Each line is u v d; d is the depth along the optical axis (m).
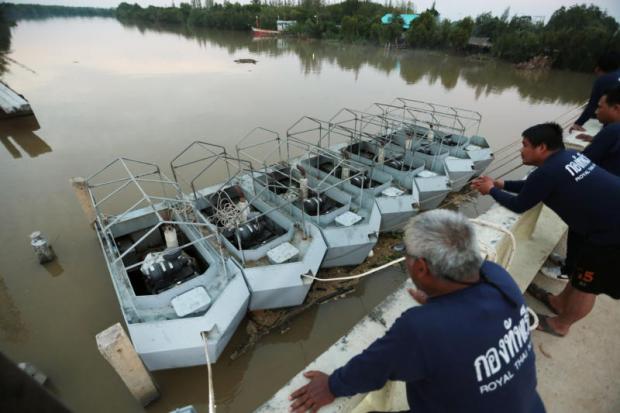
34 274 6.04
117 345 3.33
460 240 1.24
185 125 12.72
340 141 11.80
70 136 11.77
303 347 4.97
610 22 30.36
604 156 2.94
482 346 1.19
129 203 8.10
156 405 4.21
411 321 1.24
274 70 22.72
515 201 2.69
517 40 27.94
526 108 15.94
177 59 25.98
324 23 40.03
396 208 6.31
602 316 3.13
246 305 4.59
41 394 0.67
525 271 3.04
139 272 4.89
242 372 4.66
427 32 32.88
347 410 1.61
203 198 5.75
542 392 2.53
